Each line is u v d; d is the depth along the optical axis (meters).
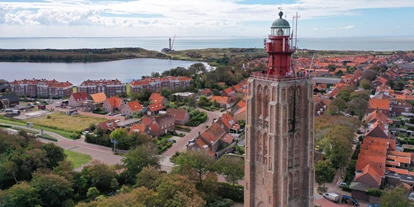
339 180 121.19
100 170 112.69
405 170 117.31
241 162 109.19
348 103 196.62
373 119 169.00
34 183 100.69
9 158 118.50
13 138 136.12
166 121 183.25
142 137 154.50
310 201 70.25
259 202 71.44
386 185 112.25
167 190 86.56
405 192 94.88
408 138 160.25
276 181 66.19
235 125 182.00
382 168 116.25
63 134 180.75
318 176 110.75
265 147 68.00
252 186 72.56
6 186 114.94
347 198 105.19
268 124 65.12
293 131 66.75
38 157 119.50
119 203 78.44
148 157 119.81
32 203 94.81
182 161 108.88
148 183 99.00
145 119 184.00
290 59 66.94
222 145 156.38
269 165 66.25
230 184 110.31
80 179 111.88
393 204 88.31
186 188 87.88
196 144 141.12
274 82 62.75
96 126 179.88
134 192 85.19
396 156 129.50
